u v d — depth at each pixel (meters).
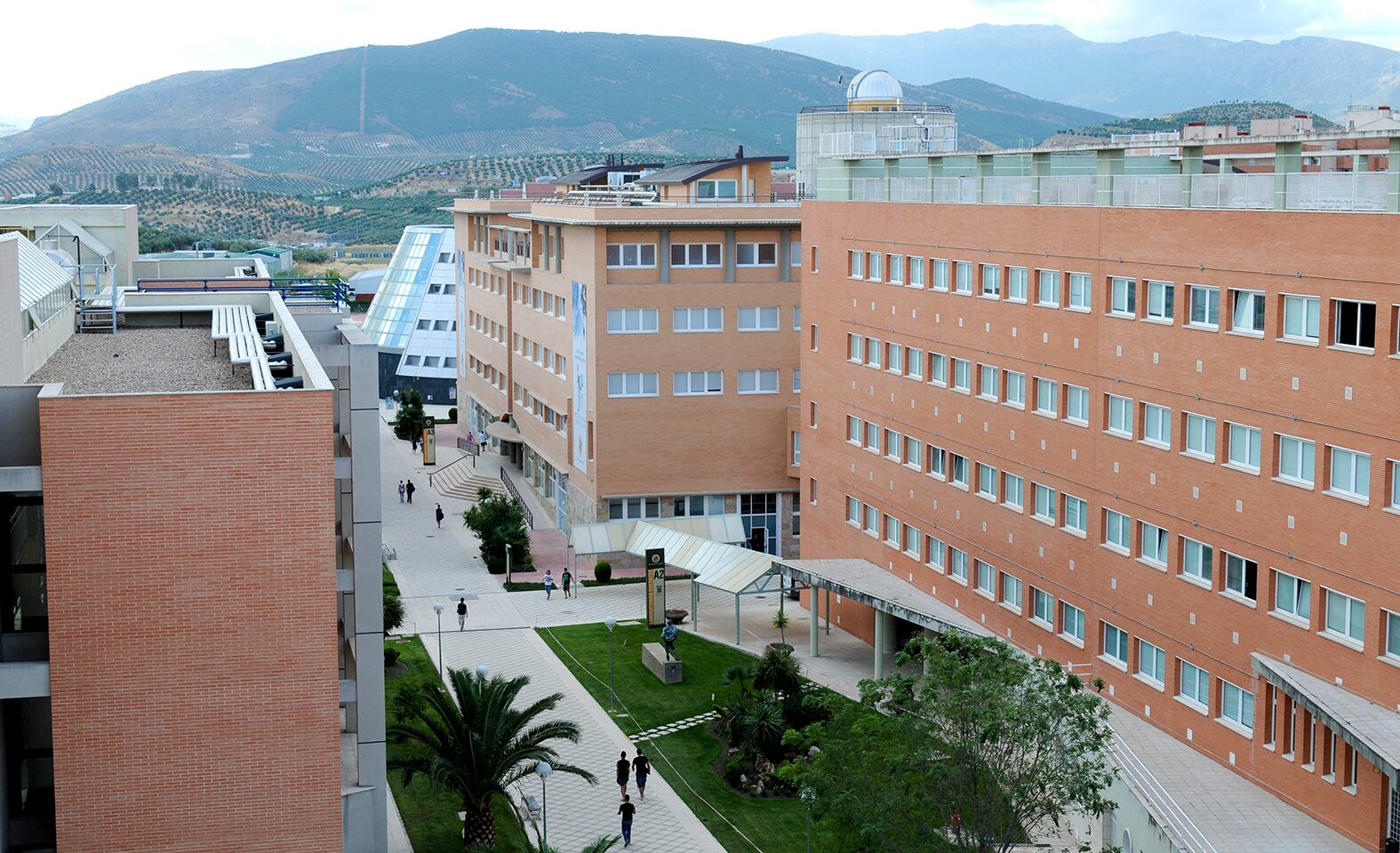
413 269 159.38
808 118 94.31
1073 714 36.62
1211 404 43.53
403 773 54.41
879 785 36.00
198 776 31.09
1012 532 55.25
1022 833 37.06
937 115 95.12
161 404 30.19
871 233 66.19
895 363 64.88
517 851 47.59
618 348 86.25
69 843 30.77
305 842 31.56
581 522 90.50
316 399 30.77
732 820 49.88
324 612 31.22
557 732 47.72
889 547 65.94
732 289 87.06
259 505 30.78
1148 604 46.94
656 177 100.75
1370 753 34.28
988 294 57.03
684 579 84.50
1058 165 54.22
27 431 31.23
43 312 46.78
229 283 73.69
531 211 102.94
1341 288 38.03
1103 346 49.06
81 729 30.55
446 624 75.19
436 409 151.25
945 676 36.59
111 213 97.56
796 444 88.69
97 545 30.25
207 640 30.84
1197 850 36.78
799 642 70.25
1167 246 45.41
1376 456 37.06
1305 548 39.66
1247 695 42.47
